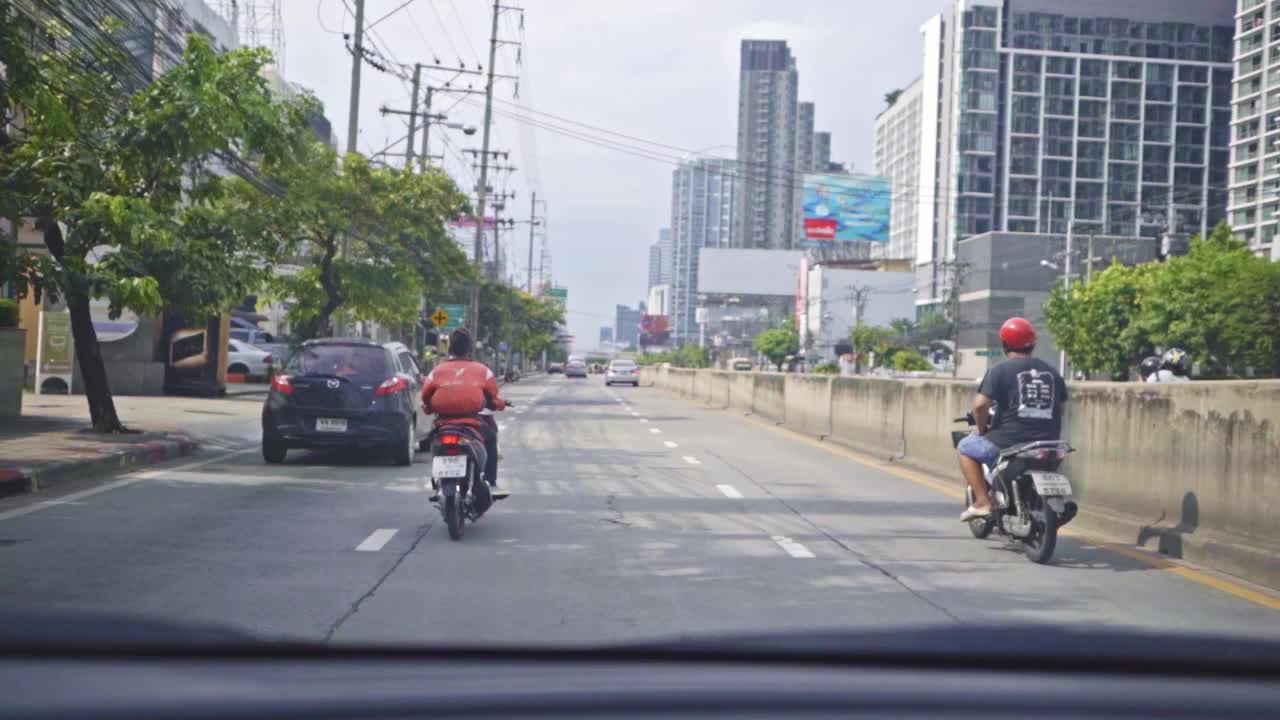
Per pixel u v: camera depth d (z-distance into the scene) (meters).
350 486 12.32
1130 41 155.38
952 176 155.00
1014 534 8.54
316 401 14.30
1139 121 155.38
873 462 17.31
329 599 6.50
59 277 13.84
